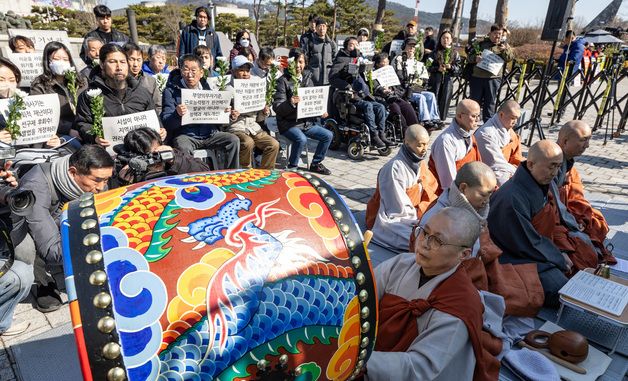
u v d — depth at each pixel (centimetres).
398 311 173
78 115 381
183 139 438
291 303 106
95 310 90
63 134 428
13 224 232
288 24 3481
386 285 189
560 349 225
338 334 113
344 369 118
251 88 494
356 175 586
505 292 257
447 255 166
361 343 120
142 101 402
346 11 3431
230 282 100
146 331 91
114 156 341
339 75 667
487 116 850
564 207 323
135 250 98
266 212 115
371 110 645
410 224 354
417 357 153
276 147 518
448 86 883
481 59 812
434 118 791
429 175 394
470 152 419
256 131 519
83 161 229
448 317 157
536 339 242
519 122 721
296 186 126
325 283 112
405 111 713
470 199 253
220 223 108
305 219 117
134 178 278
